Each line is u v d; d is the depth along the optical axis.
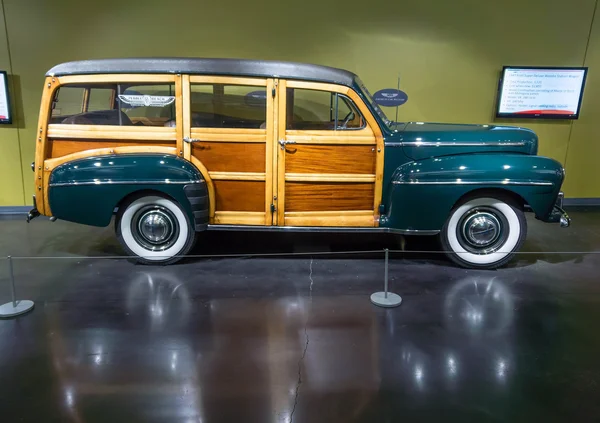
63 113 3.21
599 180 5.52
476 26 5.00
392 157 3.26
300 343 2.32
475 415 1.79
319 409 1.83
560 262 3.53
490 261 3.31
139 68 3.10
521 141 3.36
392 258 3.59
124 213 3.28
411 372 2.08
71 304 2.73
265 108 3.20
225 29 4.89
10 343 2.29
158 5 4.79
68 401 1.86
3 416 1.77
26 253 3.67
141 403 1.85
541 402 1.87
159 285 3.02
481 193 3.24
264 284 3.05
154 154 3.18
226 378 2.02
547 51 5.08
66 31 4.76
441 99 5.19
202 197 3.17
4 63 4.75
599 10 4.96
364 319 2.57
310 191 3.29
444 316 2.62
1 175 5.01
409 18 4.95
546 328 2.49
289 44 4.96
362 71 5.07
